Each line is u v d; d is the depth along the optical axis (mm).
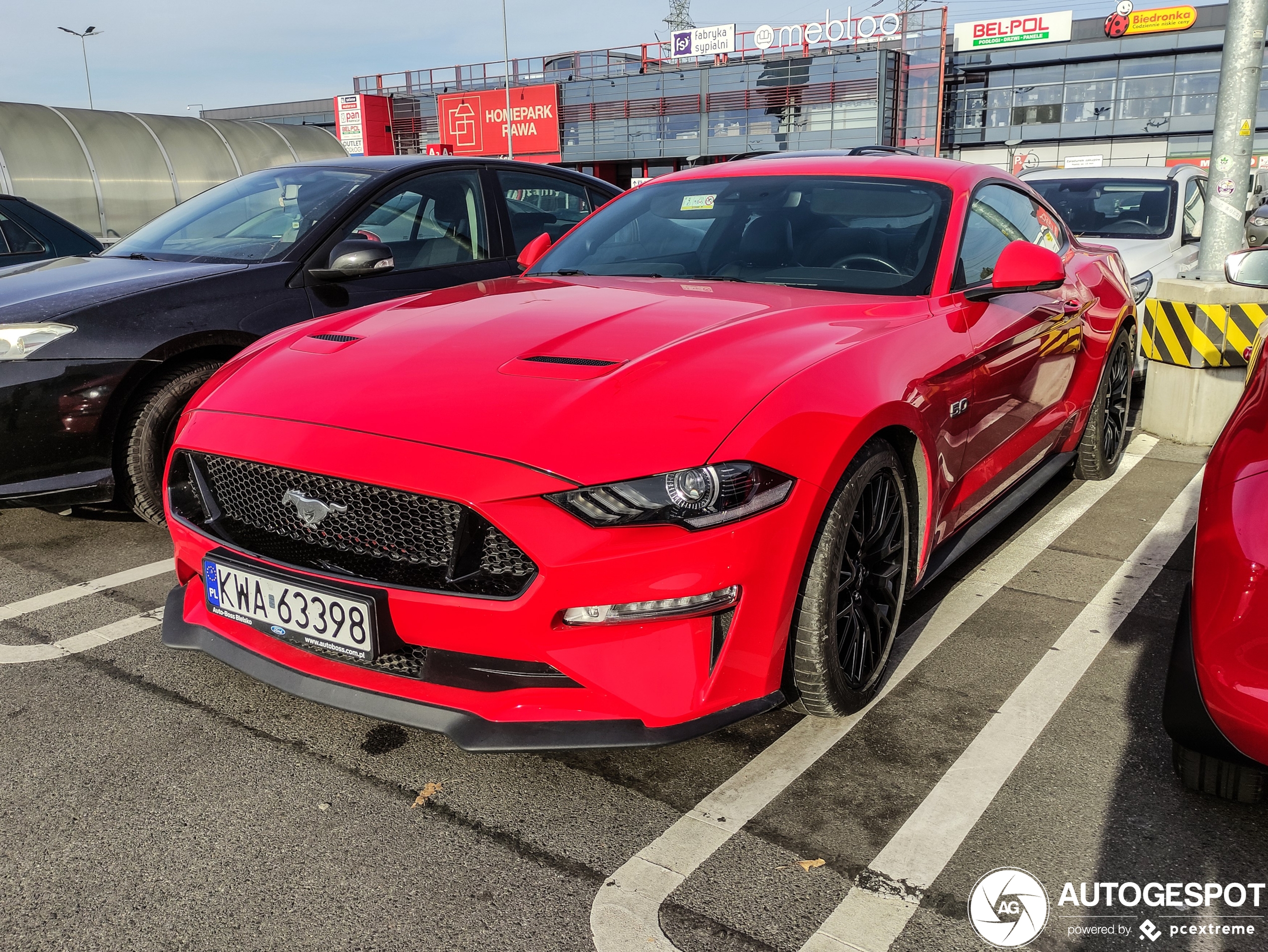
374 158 4738
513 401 2023
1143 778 2131
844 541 2152
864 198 3176
